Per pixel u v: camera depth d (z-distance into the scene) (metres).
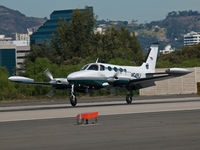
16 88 163.00
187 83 167.62
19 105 112.44
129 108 87.12
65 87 96.69
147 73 109.81
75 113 76.69
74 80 92.62
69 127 55.38
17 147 40.75
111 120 63.12
